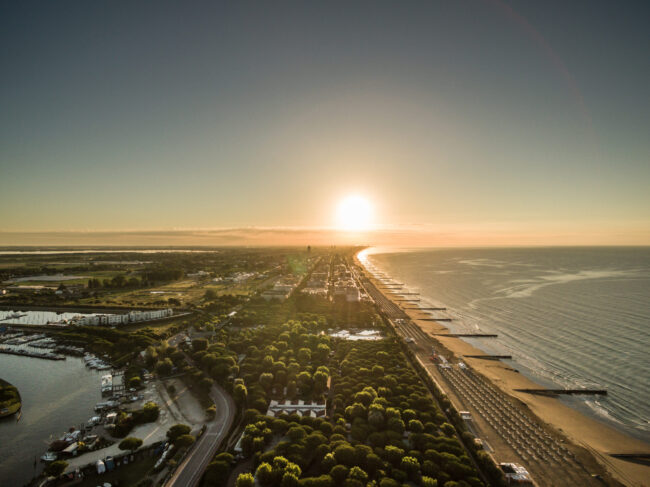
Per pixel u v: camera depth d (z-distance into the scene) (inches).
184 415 6274.6
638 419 6565.0
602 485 4798.2
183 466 4849.9
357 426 5506.9
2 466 5044.3
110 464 4928.6
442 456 4820.4
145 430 5836.6
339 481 4377.5
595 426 6314.0
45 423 6161.4
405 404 6195.9
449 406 6402.6
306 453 4864.7
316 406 6195.9
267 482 4343.0
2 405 6525.6
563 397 7401.6
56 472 4640.8
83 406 6712.6
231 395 6904.5
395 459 4758.9
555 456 5378.9
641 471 5147.6
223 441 5393.7
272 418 5713.6
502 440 5723.4
